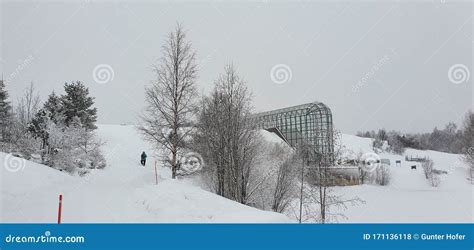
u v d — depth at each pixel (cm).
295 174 2005
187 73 1934
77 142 2331
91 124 3569
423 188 4462
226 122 1958
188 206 1023
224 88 2003
